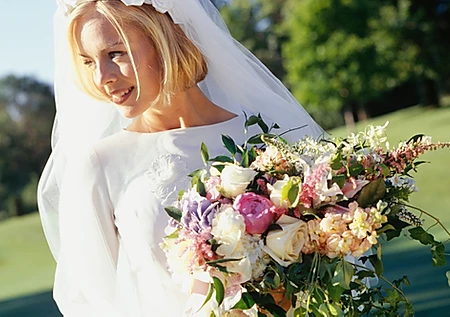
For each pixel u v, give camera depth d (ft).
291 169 6.99
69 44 8.00
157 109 8.55
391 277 24.93
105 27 7.76
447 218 34.50
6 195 99.30
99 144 8.55
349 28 76.02
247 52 9.72
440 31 78.33
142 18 7.86
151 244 7.90
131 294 7.99
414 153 7.02
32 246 54.08
